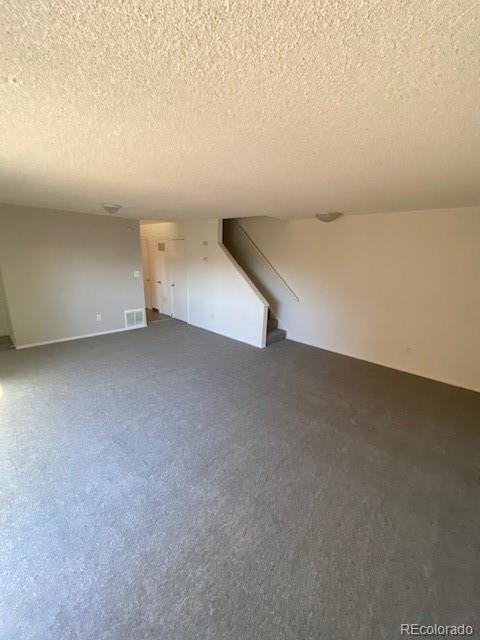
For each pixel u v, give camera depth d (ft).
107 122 3.95
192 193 9.06
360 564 4.91
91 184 7.96
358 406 10.12
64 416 9.06
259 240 18.53
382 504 6.15
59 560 4.81
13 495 6.08
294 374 12.68
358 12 2.01
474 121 3.70
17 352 14.39
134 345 15.85
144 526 5.47
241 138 4.49
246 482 6.63
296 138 4.45
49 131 4.26
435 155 5.03
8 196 10.30
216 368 13.08
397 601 4.39
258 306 15.75
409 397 10.84
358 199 9.55
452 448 8.02
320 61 2.55
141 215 15.83
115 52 2.45
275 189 8.22
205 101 3.34
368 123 3.88
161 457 7.35
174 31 2.20
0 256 13.53
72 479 6.56
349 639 3.93
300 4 1.95
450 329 11.76
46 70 2.72
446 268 11.51
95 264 16.74
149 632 3.94
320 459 7.47
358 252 14.01
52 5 1.96
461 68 2.61
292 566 4.85
